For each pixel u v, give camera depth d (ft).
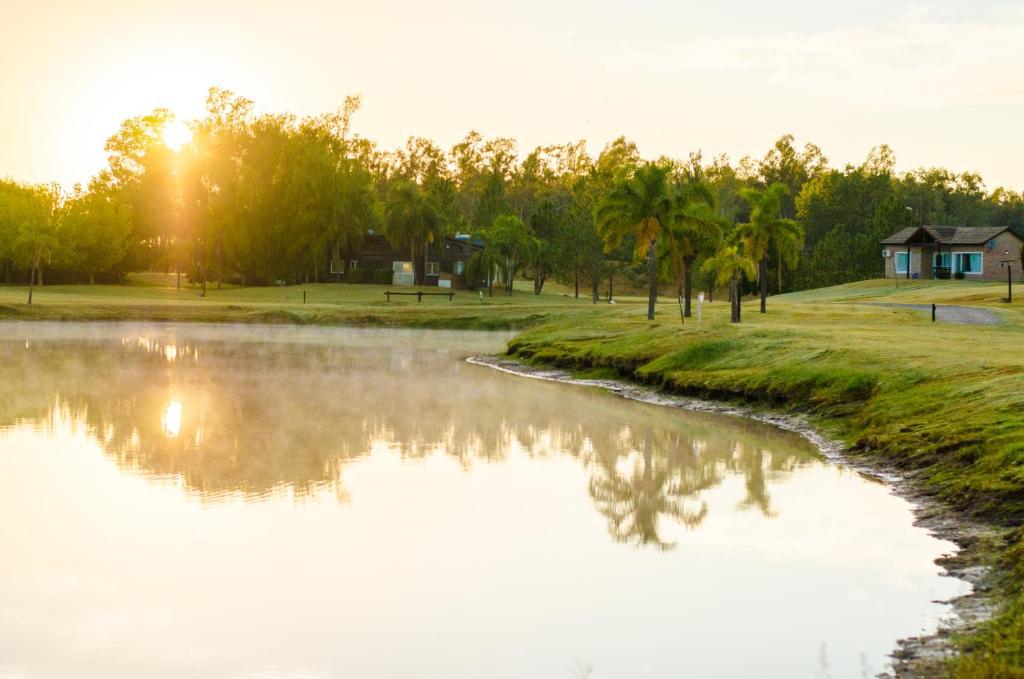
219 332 242.78
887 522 63.67
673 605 48.83
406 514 65.87
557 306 292.81
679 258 220.84
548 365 168.86
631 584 51.96
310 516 64.90
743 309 245.86
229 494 70.28
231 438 92.79
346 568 54.34
